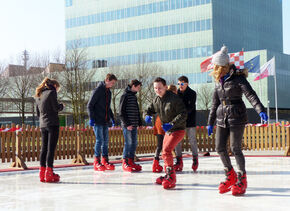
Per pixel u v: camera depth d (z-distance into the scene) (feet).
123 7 237.66
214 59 17.03
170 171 18.71
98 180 22.08
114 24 240.53
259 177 22.38
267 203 14.89
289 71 219.20
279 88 209.15
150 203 15.15
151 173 25.43
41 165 21.83
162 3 224.33
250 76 202.59
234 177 17.20
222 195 16.75
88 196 16.88
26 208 14.49
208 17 209.46
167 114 18.95
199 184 19.94
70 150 35.70
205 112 198.39
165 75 206.90
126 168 26.32
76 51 135.74
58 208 14.43
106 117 26.55
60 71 130.82
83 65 138.72
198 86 209.05
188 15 215.31
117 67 185.06
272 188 18.39
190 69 212.84
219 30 213.25
